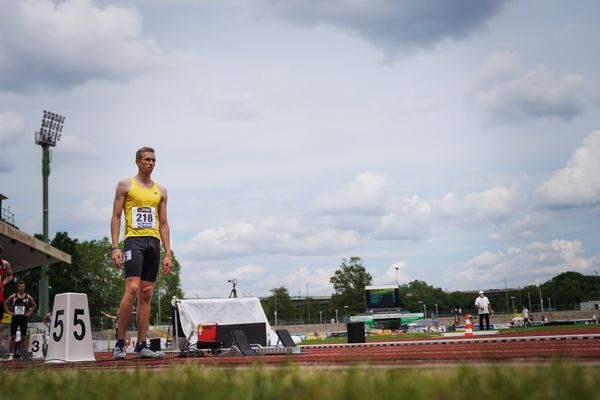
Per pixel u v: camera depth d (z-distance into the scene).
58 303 8.43
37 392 3.44
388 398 2.50
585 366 3.59
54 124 47.06
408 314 78.50
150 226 8.64
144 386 3.39
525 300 173.00
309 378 3.37
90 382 3.84
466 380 2.96
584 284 168.88
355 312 118.56
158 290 101.62
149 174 8.77
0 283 9.90
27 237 29.53
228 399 2.74
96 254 100.00
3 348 18.72
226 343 10.66
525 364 3.90
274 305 140.50
